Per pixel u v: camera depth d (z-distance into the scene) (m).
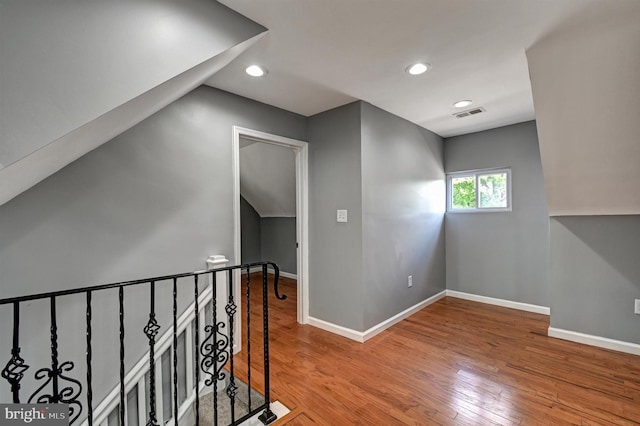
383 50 1.93
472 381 2.11
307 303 3.26
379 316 3.00
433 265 3.96
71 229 1.76
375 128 2.97
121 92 1.18
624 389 1.99
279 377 2.20
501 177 3.82
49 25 1.03
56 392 1.09
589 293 2.71
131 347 2.00
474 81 2.41
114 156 1.92
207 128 2.40
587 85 1.94
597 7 1.51
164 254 2.15
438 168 4.09
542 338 2.83
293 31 1.72
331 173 3.03
